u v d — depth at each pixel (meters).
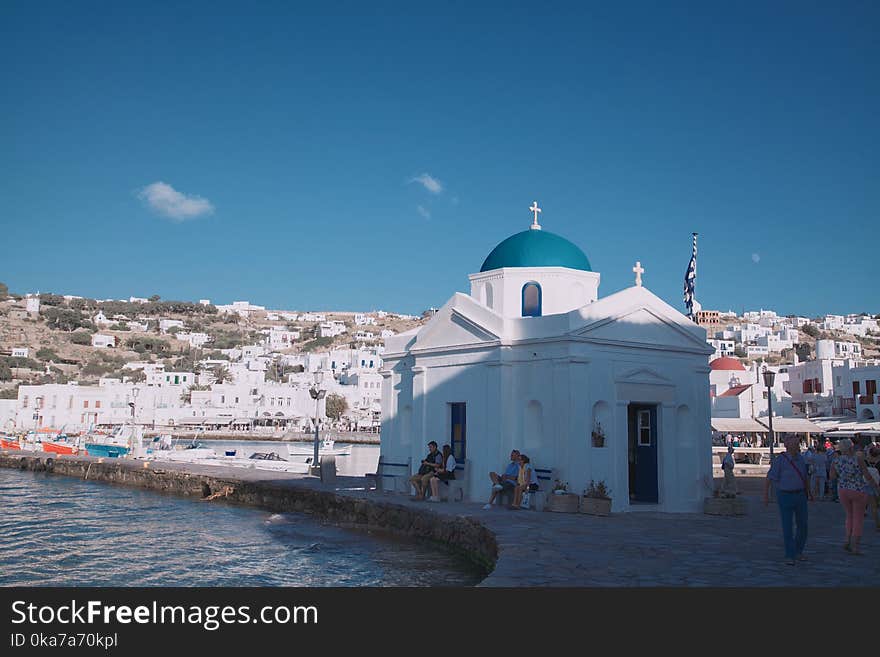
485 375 23.91
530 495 21.84
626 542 15.46
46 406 121.81
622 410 22.95
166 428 134.25
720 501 22.16
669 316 24.88
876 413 67.44
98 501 34.38
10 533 24.52
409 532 22.14
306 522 26.50
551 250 27.27
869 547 15.12
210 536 23.67
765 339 189.00
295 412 144.25
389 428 28.23
